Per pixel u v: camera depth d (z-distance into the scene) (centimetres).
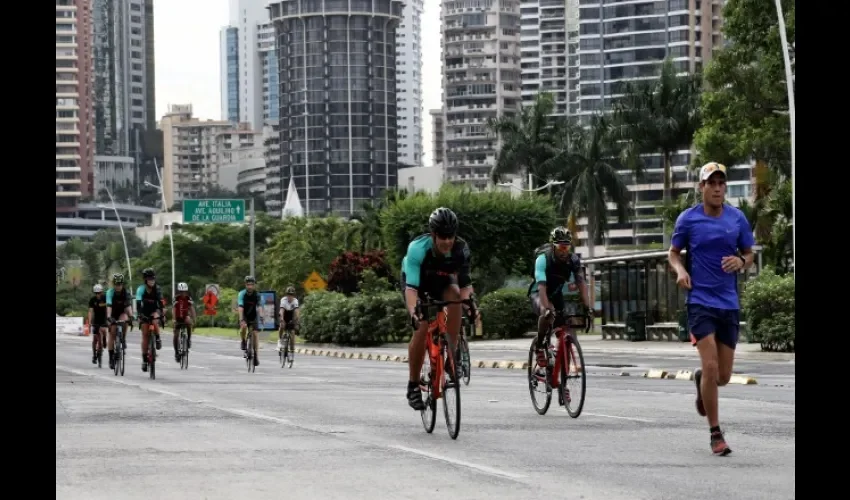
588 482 1605
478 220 11094
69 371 5709
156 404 3209
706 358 1905
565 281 2683
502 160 16650
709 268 1923
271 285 17838
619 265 9450
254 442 2155
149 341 4925
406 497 1478
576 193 15362
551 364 2656
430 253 2233
